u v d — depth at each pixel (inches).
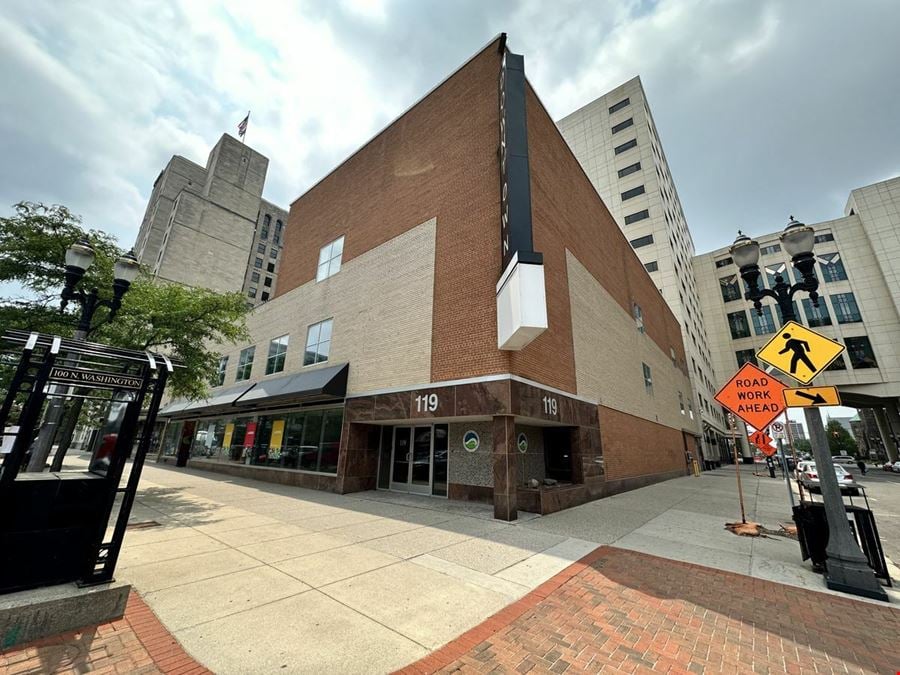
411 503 427.8
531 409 399.2
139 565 209.3
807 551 232.2
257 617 155.2
